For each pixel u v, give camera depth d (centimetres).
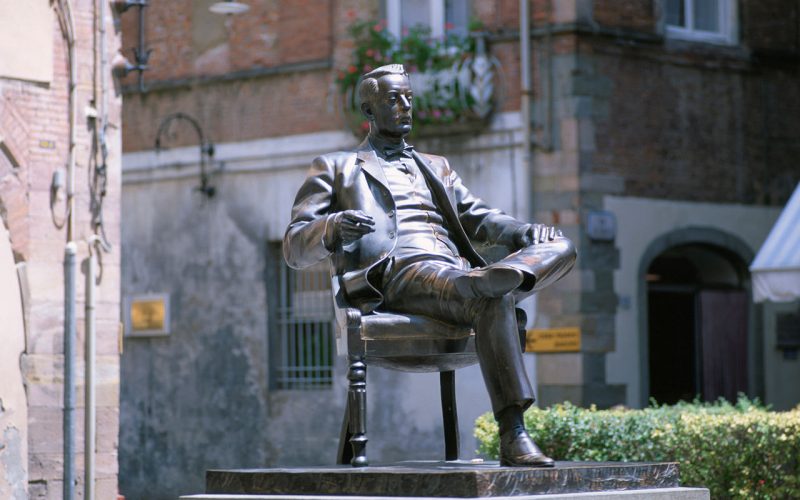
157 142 2127
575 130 1831
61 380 1319
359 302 717
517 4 1867
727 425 1059
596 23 1856
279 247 2048
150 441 2119
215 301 2081
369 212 730
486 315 672
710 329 1962
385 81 754
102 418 1355
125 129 2166
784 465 1041
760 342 1984
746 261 1983
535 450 661
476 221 762
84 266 1344
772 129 2028
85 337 1339
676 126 1928
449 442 770
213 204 2091
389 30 1956
